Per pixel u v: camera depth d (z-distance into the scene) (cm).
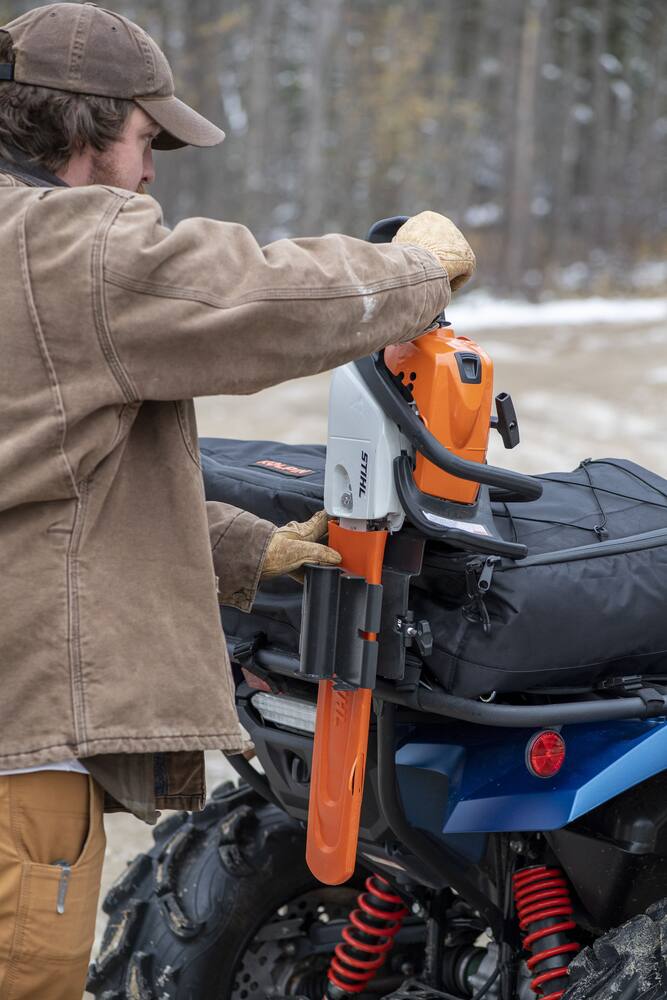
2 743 286
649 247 6938
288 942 432
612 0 7462
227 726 300
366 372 332
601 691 361
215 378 289
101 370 285
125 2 5153
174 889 426
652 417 2023
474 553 335
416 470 332
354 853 341
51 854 301
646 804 359
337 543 344
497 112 6919
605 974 329
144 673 292
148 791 309
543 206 6981
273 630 379
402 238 332
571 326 3919
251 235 298
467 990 405
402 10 5734
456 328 3769
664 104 7662
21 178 309
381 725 347
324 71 5147
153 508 302
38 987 304
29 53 305
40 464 286
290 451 441
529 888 373
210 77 5312
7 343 284
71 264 282
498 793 357
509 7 6078
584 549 348
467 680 334
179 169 5200
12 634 287
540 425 1917
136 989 409
